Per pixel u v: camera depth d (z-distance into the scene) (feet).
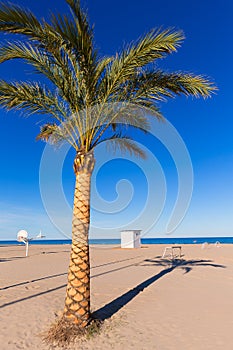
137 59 19.43
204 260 64.03
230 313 23.29
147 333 18.78
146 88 21.50
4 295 29.25
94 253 88.07
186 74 21.45
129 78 20.80
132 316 22.35
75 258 18.90
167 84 21.57
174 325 20.34
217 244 138.21
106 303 26.21
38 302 26.45
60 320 18.88
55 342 17.12
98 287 33.73
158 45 18.84
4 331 19.04
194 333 18.83
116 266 54.95
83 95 20.83
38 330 19.20
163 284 35.53
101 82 20.68
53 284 35.68
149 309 24.36
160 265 55.88
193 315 22.70
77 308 18.39
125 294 29.99
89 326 18.71
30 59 20.49
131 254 83.51
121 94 21.42
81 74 20.11
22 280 38.63
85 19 18.06
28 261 65.26
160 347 16.62
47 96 21.47
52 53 19.56
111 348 16.46
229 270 47.62
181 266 53.57
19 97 20.67
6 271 47.91
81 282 18.67
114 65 20.34
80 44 18.25
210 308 24.72
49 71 20.98
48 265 57.21
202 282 36.91
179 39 18.83
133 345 16.88
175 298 28.30
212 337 18.13
